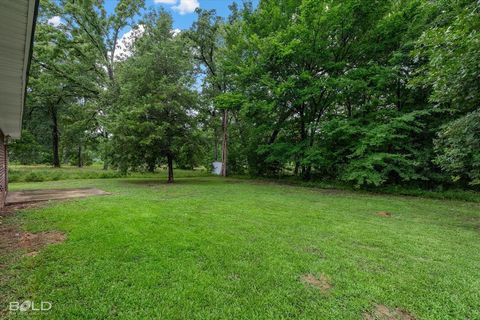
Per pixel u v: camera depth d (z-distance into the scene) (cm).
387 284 258
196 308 210
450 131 474
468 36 380
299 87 1210
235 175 1853
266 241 377
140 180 1376
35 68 1567
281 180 1493
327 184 1176
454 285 259
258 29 1340
